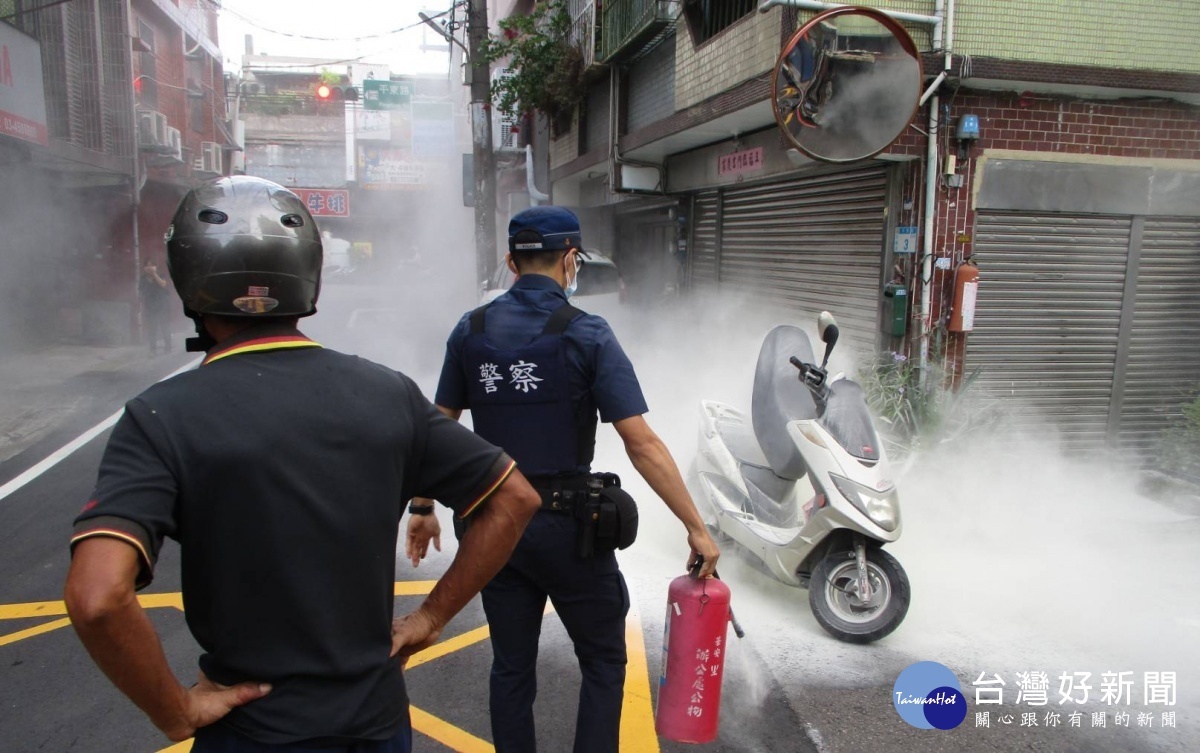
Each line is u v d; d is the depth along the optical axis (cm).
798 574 409
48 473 688
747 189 922
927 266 631
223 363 151
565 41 1367
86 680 361
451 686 356
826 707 340
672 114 890
